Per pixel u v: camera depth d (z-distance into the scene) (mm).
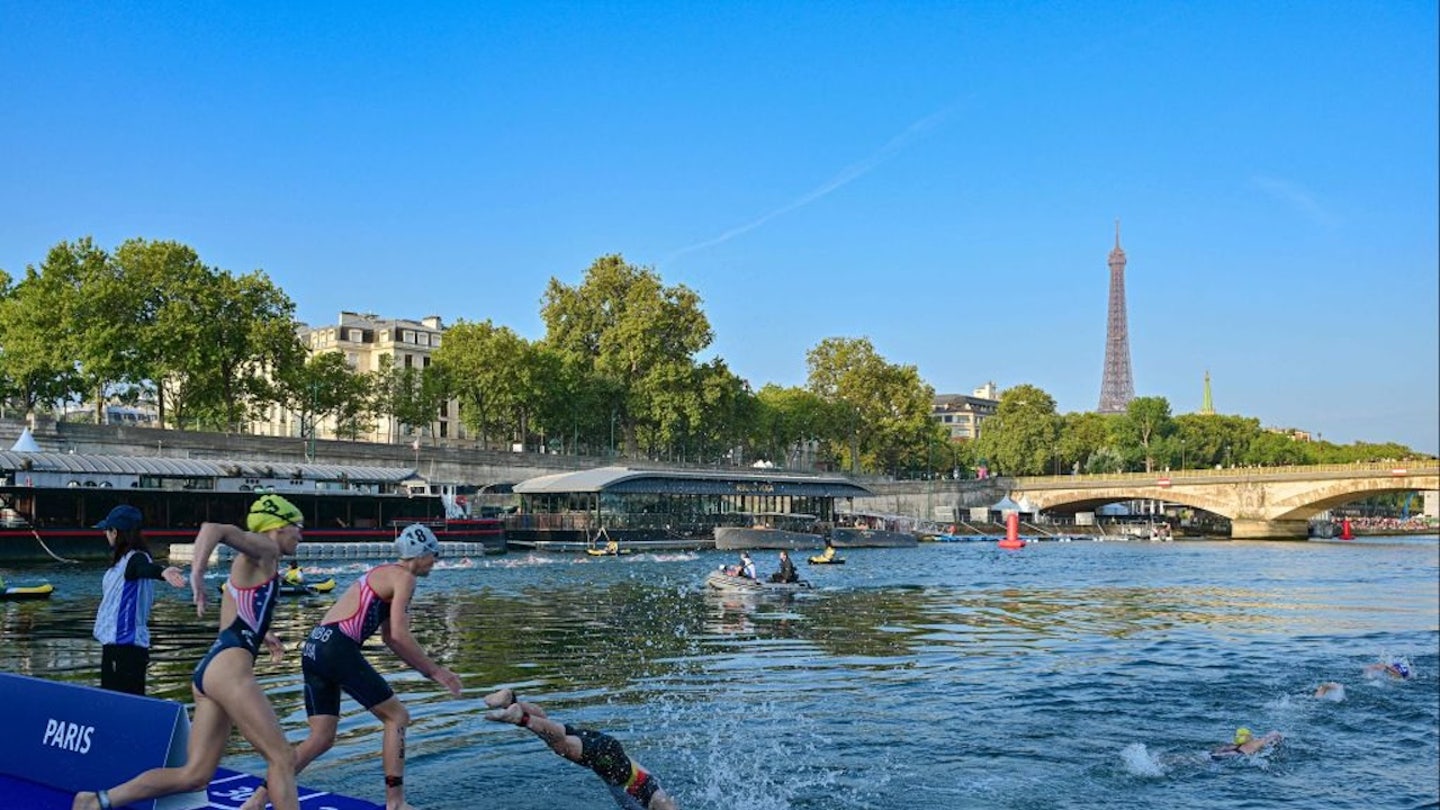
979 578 54031
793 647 25328
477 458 89000
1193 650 26016
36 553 53719
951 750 15062
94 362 70125
